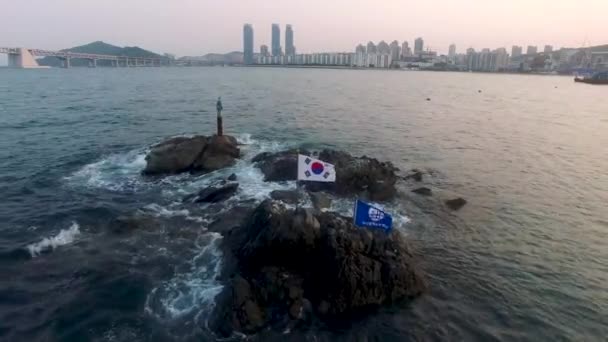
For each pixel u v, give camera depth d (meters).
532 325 16.84
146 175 33.75
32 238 22.73
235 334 15.48
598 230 26.08
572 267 21.50
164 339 15.38
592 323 17.11
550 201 31.00
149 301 17.48
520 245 23.72
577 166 41.16
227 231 23.20
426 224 25.94
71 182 32.06
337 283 17.30
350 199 28.55
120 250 21.45
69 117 60.62
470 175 37.12
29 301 17.33
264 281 17.42
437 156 43.78
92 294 17.86
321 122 61.91
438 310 17.41
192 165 34.94
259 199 27.97
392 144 48.69
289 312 16.45
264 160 35.44
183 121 59.56
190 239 22.67
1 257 20.61
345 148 45.81
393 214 27.09
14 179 32.41
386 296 17.75
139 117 62.06
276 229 18.80
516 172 38.59
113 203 27.88
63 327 15.94
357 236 18.94
